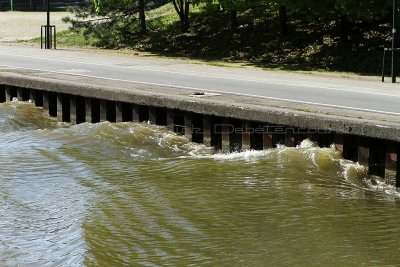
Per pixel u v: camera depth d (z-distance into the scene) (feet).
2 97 79.10
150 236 38.83
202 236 38.86
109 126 62.75
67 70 86.99
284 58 102.32
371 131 48.08
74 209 43.39
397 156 47.93
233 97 61.16
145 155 57.77
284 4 99.96
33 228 40.57
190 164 53.83
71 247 37.47
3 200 45.57
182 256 36.14
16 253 37.06
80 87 68.08
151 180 50.11
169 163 54.90
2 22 167.84
